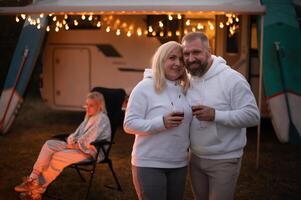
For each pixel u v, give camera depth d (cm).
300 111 758
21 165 629
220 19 834
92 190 529
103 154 489
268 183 568
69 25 906
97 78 900
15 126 919
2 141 782
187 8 604
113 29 880
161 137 299
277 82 761
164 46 305
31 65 823
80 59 906
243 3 668
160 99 301
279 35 768
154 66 304
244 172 611
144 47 866
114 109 538
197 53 297
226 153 304
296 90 759
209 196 315
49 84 930
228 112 295
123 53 879
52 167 464
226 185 306
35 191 465
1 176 577
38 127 913
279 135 766
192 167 323
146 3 684
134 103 303
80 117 1034
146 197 304
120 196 511
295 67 762
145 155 301
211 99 303
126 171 608
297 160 675
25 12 693
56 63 923
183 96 309
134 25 868
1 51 1312
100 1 732
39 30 821
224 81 302
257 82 840
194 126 307
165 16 849
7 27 1309
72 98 919
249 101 299
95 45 894
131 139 811
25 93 835
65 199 498
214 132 300
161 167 301
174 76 305
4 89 838
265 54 765
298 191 541
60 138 512
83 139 471
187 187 545
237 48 841
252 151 729
